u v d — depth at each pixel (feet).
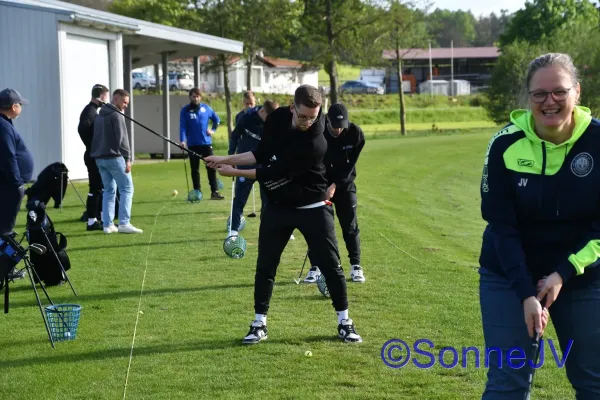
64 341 19.08
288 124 17.57
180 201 46.21
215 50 80.02
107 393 15.67
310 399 15.21
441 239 36.99
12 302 22.89
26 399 15.40
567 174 10.94
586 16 236.84
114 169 34.17
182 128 46.06
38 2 57.16
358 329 19.84
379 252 30.73
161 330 19.93
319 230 18.28
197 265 27.94
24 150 25.36
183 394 15.57
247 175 17.92
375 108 184.34
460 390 15.65
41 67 55.62
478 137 118.21
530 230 11.41
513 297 11.30
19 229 35.70
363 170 72.64
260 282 18.76
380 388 15.80
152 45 74.69
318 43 124.57
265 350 18.20
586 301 11.15
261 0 111.65
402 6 122.42
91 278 25.93
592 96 132.46
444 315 21.06
